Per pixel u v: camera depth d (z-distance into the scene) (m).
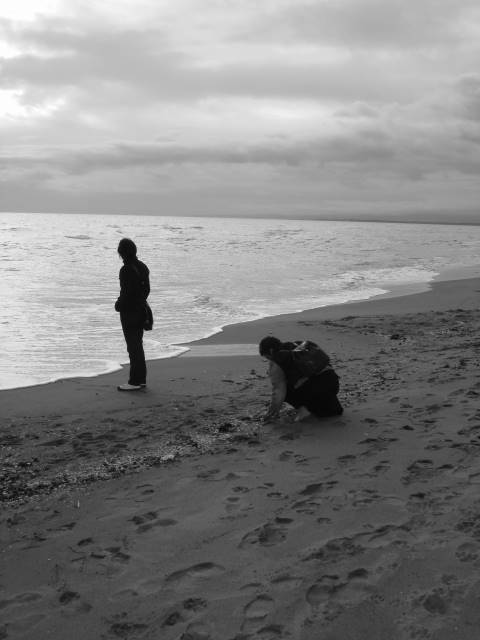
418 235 83.00
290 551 3.41
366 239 61.41
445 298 18.39
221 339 11.40
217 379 8.27
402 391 6.76
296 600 2.93
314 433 5.52
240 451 5.22
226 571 3.26
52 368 8.84
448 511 3.70
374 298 18.45
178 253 33.69
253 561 3.33
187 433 5.85
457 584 2.93
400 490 4.10
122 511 4.16
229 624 2.80
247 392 7.46
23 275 20.70
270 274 24.14
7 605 3.12
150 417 6.49
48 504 4.39
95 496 4.48
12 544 3.80
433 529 3.49
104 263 26.09
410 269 28.95
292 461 4.86
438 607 2.77
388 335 11.73
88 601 3.10
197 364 9.25
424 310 15.84
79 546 3.70
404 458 4.68
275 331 12.23
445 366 7.98
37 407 6.94
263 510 3.97
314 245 46.12
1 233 51.81
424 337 11.36
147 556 3.50
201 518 3.94
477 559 3.12
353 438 5.29
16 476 4.96
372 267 29.41
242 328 12.55
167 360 9.52
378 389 7.03
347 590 2.97
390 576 3.05
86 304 14.90
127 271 7.59
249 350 10.39
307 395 5.88
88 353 9.91
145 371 7.75
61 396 7.39
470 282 23.08
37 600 3.15
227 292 18.59
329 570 3.16
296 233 72.56
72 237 47.06
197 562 3.38
